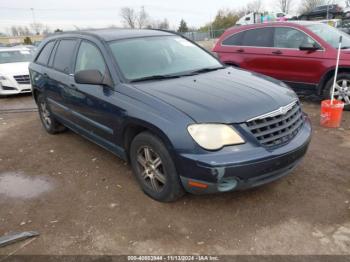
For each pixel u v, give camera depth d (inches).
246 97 128.1
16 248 116.8
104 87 152.9
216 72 164.6
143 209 134.4
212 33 1806.1
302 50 263.1
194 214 129.2
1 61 411.8
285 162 121.8
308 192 140.0
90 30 192.5
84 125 177.2
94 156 191.0
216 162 111.3
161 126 120.5
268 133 120.0
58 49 207.9
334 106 212.1
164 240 116.3
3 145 221.0
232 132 114.7
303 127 139.7
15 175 174.1
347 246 109.1
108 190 151.3
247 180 115.9
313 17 1139.3
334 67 247.3
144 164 138.9
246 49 296.5
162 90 135.7
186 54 176.9
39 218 133.6
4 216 136.6
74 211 136.7
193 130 115.3
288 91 144.9
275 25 281.7
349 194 137.3
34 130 249.8
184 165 117.1
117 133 147.3
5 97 392.5
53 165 182.9
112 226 125.3
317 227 118.6
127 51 161.2
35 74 228.8
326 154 175.2
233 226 121.4
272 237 114.9
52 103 211.8
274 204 132.9
